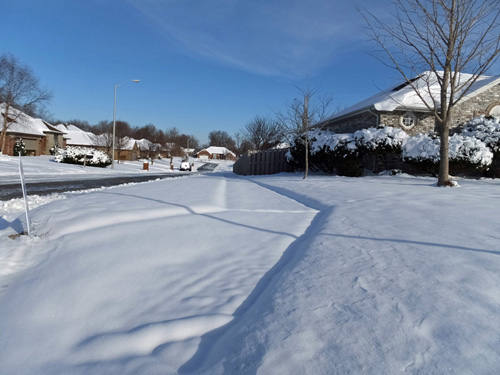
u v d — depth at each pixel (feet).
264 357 6.06
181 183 39.70
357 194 24.56
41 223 16.43
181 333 7.43
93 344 7.30
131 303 8.92
